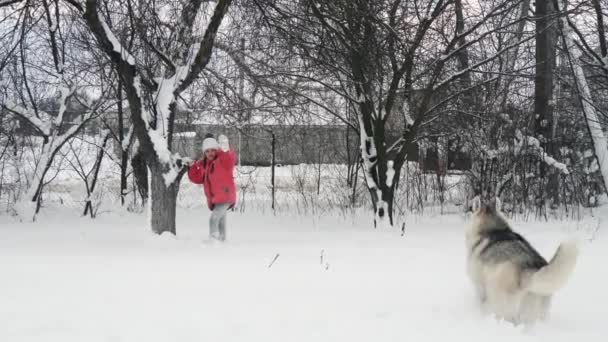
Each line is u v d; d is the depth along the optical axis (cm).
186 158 998
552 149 1477
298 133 1602
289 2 1197
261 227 1241
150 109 1137
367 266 734
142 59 1172
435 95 1375
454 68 1376
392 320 489
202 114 1543
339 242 978
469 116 1437
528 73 1416
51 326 460
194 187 1759
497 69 1469
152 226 978
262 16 1215
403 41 1146
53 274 639
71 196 1567
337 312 512
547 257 828
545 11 1459
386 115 1222
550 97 1509
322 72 1255
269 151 1819
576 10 1215
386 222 1224
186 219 1354
